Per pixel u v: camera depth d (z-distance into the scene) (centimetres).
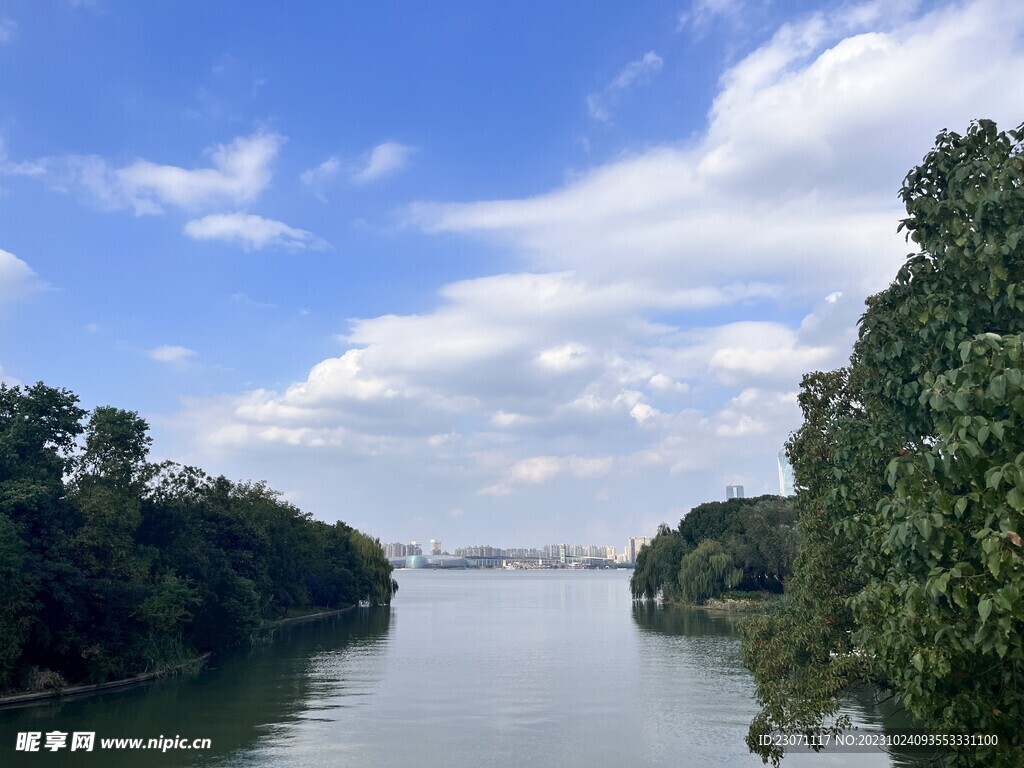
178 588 6272
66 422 5888
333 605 15450
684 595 13700
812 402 2677
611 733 4147
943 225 1374
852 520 1741
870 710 4294
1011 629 1033
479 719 4525
